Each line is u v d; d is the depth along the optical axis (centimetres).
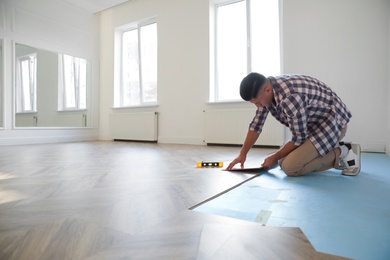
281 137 366
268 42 411
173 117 476
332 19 338
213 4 444
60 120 518
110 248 65
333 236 74
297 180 151
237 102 411
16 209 97
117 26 554
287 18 363
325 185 138
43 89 487
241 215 92
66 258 60
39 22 476
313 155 156
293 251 62
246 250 63
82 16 552
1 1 423
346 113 163
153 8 499
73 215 90
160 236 72
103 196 115
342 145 167
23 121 457
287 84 139
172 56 475
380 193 121
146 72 531
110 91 571
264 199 112
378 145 315
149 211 95
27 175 166
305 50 353
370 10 318
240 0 428
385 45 312
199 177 159
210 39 438
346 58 331
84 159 249
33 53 471
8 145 428
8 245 66
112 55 566
